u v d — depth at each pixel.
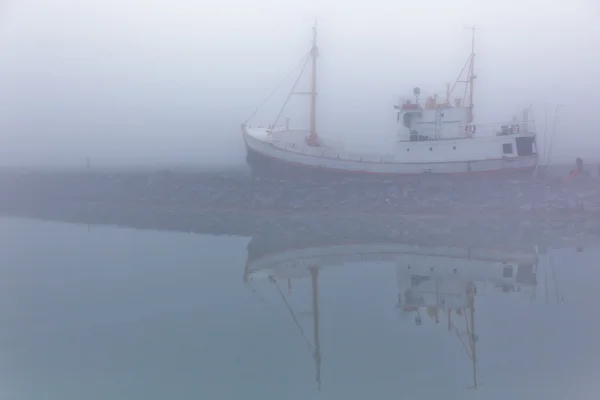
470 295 13.47
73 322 11.19
